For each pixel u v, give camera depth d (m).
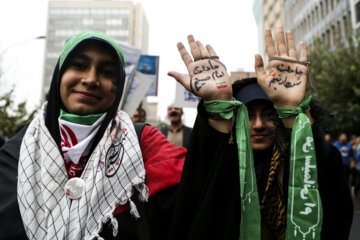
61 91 1.33
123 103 2.94
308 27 32.94
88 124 1.32
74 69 1.31
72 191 1.16
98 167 1.21
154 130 1.42
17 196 1.17
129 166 1.21
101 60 1.31
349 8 24.11
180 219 1.15
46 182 1.16
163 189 1.24
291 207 1.12
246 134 1.18
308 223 1.09
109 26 81.69
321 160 1.19
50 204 1.14
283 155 1.39
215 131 1.18
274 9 44.19
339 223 1.21
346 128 14.97
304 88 1.19
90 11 81.88
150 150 1.33
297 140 1.13
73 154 1.24
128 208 1.20
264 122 1.55
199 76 1.20
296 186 1.12
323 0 28.89
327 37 28.31
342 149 8.74
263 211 1.40
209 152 1.20
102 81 1.32
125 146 1.25
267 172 1.52
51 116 1.34
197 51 1.25
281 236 1.32
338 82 15.06
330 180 1.21
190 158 1.18
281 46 1.25
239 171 1.15
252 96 1.54
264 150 1.56
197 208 1.15
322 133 1.25
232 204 1.13
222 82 1.19
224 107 1.16
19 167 1.19
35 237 1.10
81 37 1.30
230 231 1.11
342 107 14.82
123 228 1.17
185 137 4.49
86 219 1.13
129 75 2.98
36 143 1.26
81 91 1.29
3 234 1.11
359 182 7.83
